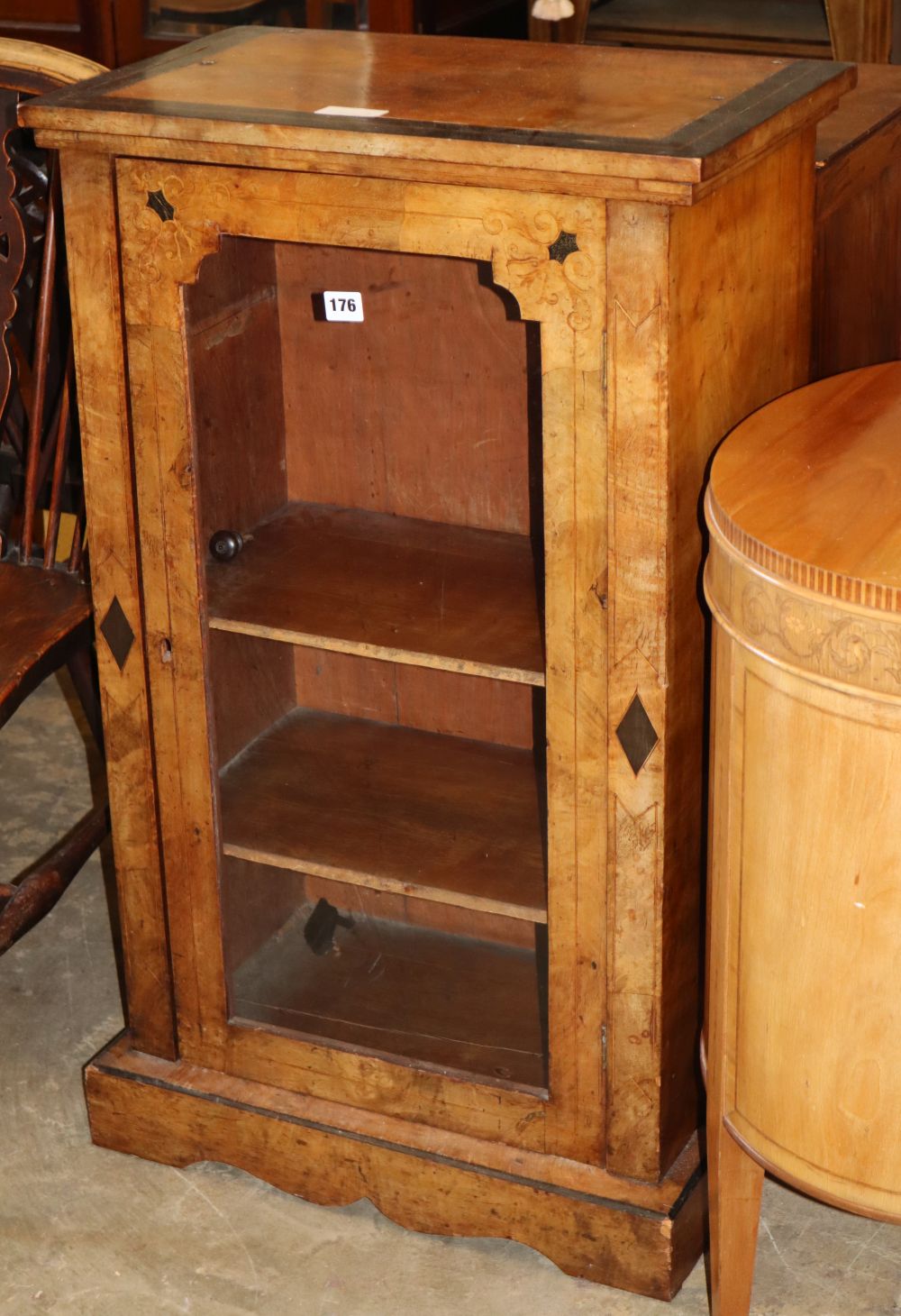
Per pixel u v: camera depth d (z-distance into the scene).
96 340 1.80
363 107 1.66
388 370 2.03
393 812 2.03
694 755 1.79
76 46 2.95
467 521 2.08
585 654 1.71
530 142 1.52
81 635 2.24
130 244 1.74
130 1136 2.16
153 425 1.82
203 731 1.94
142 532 1.87
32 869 2.72
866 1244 2.02
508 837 1.99
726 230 1.62
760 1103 1.69
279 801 2.05
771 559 1.46
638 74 1.77
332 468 2.11
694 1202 1.95
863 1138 1.62
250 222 1.68
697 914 1.89
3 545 2.38
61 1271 2.00
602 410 1.60
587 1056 1.89
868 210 2.11
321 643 1.86
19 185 2.28
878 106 2.13
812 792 1.51
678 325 1.57
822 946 1.56
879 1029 1.56
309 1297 1.96
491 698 2.12
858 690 1.43
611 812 1.76
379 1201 2.03
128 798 2.01
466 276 1.94
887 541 1.46
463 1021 2.04
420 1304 1.95
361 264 1.97
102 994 2.45
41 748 3.07
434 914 2.16
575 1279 1.98
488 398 1.99
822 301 2.00
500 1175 1.95
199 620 1.89
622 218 1.52
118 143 1.68
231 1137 2.09
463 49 1.92
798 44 2.63
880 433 1.66
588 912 1.82
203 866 2.01
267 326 2.00
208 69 1.84
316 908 2.19
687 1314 1.92
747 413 1.78
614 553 1.65
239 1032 2.07
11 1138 2.20
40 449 2.32
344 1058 2.01
